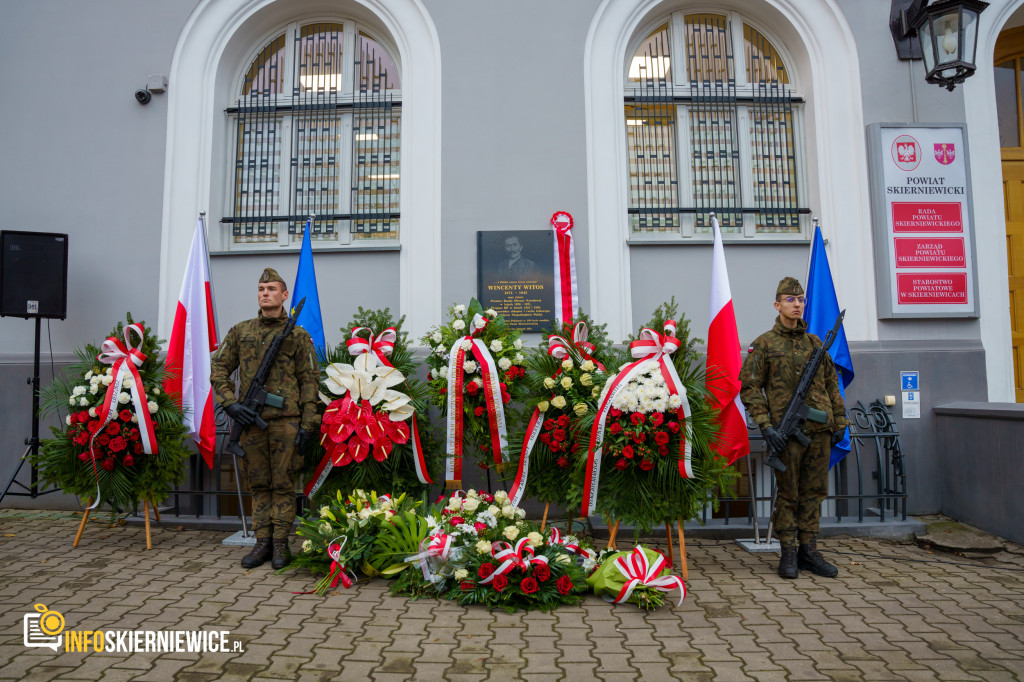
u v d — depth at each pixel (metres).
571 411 3.98
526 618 3.07
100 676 2.42
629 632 2.91
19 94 5.55
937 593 3.47
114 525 4.74
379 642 2.77
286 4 5.61
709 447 3.68
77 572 3.64
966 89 5.46
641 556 3.29
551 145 5.34
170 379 4.43
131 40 5.54
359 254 5.37
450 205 5.31
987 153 5.43
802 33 5.55
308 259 4.83
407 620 3.03
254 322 4.02
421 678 2.44
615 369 4.00
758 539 4.35
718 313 4.36
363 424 4.00
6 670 2.46
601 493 3.65
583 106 5.38
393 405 4.10
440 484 4.92
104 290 5.35
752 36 5.80
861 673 2.51
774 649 2.73
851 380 4.75
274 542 3.81
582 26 5.45
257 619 3.00
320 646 2.71
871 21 5.49
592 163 5.34
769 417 3.82
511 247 5.23
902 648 2.75
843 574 3.80
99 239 5.39
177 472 4.32
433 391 4.34
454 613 3.12
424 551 3.38
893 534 4.62
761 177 5.64
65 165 5.48
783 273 5.39
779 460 3.72
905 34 5.38
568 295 5.13
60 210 5.44
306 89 5.76
